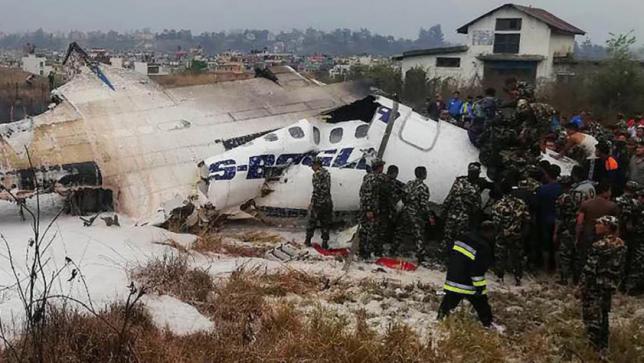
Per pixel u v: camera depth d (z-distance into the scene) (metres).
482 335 7.08
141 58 89.75
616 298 9.22
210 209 11.62
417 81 37.41
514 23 39.44
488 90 11.65
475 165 9.89
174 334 6.65
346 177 11.70
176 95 14.00
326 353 6.43
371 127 12.01
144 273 8.23
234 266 9.38
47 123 12.43
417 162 11.60
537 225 10.22
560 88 33.81
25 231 10.48
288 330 6.92
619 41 33.41
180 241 10.62
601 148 10.81
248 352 6.28
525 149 10.58
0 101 33.16
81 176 11.69
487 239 7.54
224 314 7.39
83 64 14.45
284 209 12.08
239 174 11.66
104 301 7.15
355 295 8.62
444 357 6.56
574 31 41.16
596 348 7.15
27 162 11.54
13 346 5.76
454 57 41.28
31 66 61.12
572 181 9.80
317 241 11.47
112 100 13.38
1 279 7.75
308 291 8.71
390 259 10.48
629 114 31.05
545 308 8.52
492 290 9.34
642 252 9.23
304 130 12.14
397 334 6.78
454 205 9.90
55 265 8.20
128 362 5.99
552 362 6.91
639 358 7.04
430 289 9.09
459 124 19.20
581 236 9.14
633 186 9.35
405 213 10.41
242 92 14.45
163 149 12.39
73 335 6.04
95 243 9.78
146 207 11.48
